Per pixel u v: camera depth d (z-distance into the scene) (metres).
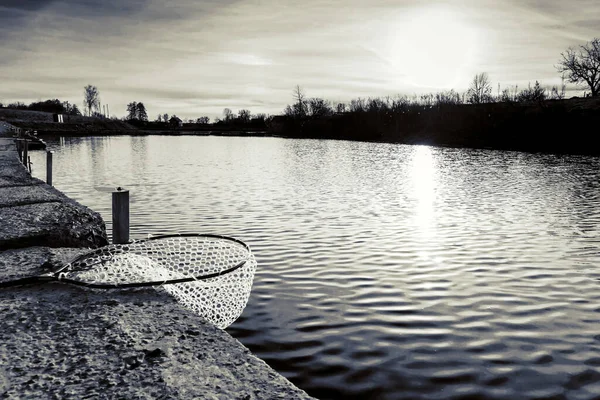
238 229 13.94
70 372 3.32
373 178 28.08
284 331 6.74
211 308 5.00
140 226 14.48
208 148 64.06
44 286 5.05
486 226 14.34
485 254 11.10
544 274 9.59
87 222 9.27
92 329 4.02
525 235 13.13
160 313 4.36
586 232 13.53
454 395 5.12
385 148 58.56
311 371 5.62
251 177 29.03
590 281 9.16
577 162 36.81
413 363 5.82
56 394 3.03
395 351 6.14
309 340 6.45
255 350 6.16
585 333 6.75
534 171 31.00
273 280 9.09
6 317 4.26
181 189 23.16
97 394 3.03
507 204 18.62
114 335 3.90
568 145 50.84
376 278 9.27
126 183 25.73
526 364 5.82
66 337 3.87
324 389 5.24
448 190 22.70
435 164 36.88
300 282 8.98
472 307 7.74
